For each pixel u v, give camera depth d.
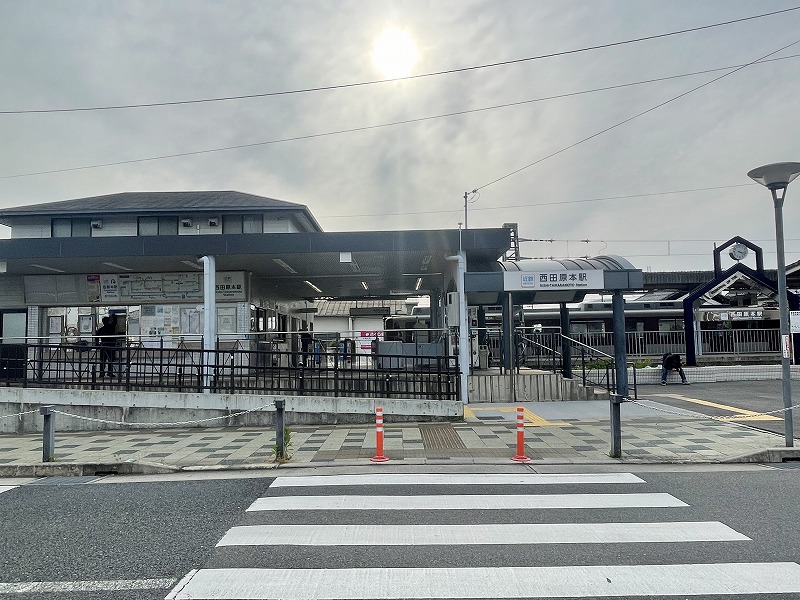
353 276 21.03
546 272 15.12
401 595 4.28
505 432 11.38
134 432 12.39
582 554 5.06
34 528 6.00
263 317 21.44
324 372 15.59
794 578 4.52
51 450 9.29
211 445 10.57
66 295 19.33
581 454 9.36
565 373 18.19
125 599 4.27
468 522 5.97
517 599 4.20
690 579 4.51
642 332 25.92
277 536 5.58
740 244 23.83
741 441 10.09
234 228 20.94
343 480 7.92
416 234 15.37
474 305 19.78
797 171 9.66
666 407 14.48
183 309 19.14
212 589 4.40
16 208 21.05
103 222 20.97
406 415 12.95
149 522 6.14
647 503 6.62
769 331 26.00
